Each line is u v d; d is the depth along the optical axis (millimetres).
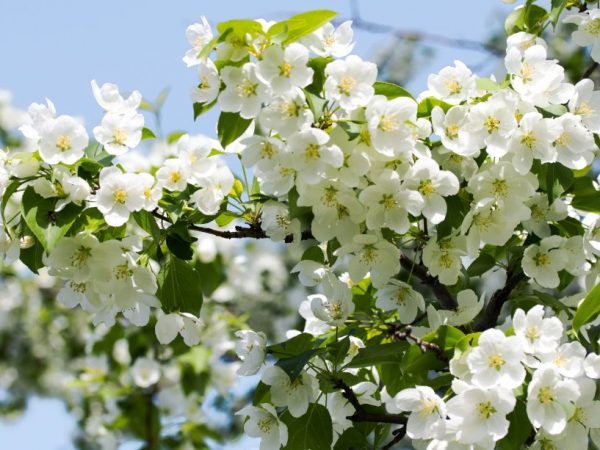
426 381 1753
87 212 1734
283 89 1664
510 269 1807
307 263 1780
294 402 1738
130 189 1696
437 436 1646
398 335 1770
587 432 1675
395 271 1735
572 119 1730
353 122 1687
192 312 1771
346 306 1754
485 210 1726
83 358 3398
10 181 1703
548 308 1802
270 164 1693
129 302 1728
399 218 1699
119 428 2670
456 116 1725
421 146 1726
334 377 1753
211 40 1682
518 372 1637
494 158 1738
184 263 1770
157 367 2607
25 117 1733
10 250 1739
